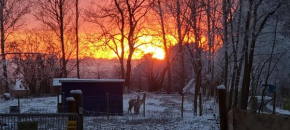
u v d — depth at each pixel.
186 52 31.69
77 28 47.75
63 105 17.38
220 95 6.46
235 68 12.45
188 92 43.69
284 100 19.94
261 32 12.47
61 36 45.41
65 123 6.96
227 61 13.69
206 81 31.08
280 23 13.36
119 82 18.23
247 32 11.63
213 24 13.81
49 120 6.88
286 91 23.53
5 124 6.58
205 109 20.30
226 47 13.15
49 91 49.91
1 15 40.59
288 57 16.36
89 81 17.77
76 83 17.69
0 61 37.19
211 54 16.52
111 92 18.09
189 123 13.62
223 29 13.16
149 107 23.28
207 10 13.82
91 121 14.48
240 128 5.86
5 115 6.42
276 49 14.57
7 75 39.84
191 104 25.19
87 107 17.64
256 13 11.59
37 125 6.69
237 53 12.40
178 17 21.73
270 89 20.34
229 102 12.73
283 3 11.73
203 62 24.09
